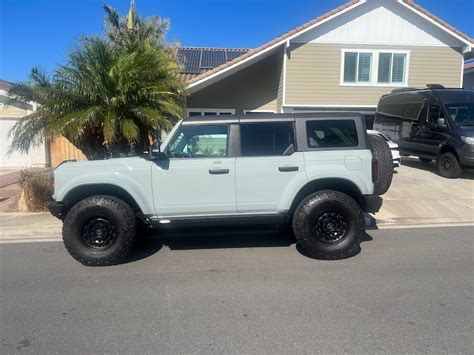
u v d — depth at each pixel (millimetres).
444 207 8648
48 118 8969
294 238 6562
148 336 3557
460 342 3371
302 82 17172
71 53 8820
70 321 3859
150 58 9109
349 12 16969
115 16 15445
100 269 5309
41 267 5426
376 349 3285
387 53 17250
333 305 4098
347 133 5598
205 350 3316
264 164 5473
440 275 4887
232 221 5574
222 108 18500
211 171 5445
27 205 8680
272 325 3707
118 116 8719
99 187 5531
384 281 4715
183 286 4672
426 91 13328
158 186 5461
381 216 8008
